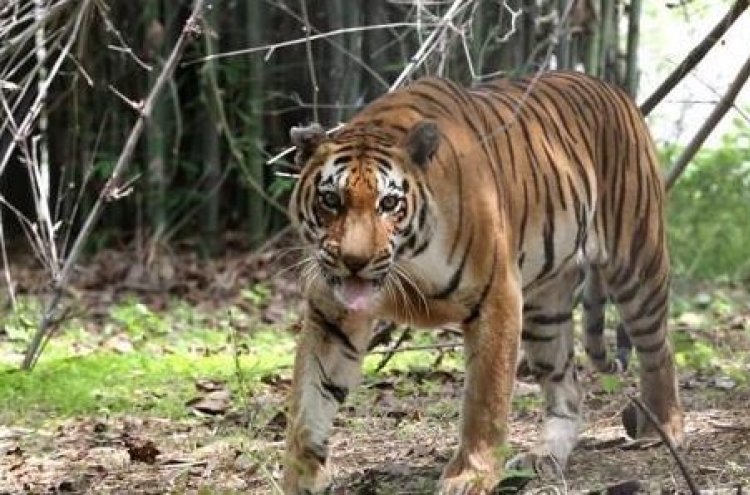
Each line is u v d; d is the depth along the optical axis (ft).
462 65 49.73
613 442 33.76
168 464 34.09
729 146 71.00
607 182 32.78
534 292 31.76
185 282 61.98
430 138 27.27
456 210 27.78
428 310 28.48
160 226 65.41
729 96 40.60
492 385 28.32
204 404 40.68
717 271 64.34
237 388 41.42
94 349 50.03
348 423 37.78
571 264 31.55
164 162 66.95
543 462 31.27
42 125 50.72
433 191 27.50
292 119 66.33
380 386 42.22
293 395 28.86
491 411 28.35
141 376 44.83
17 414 40.42
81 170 67.77
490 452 28.30
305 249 28.12
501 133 29.96
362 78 58.85
